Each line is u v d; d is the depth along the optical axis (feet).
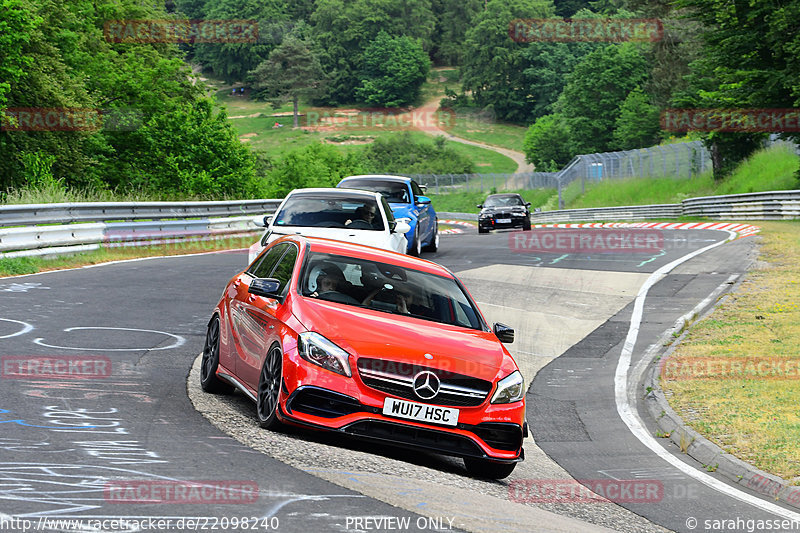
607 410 76.59
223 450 43.29
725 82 284.00
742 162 383.04
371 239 95.30
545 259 174.91
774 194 269.23
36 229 137.49
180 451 42.14
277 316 51.34
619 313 120.37
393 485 41.01
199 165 327.67
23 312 87.10
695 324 109.29
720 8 268.41
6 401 49.75
